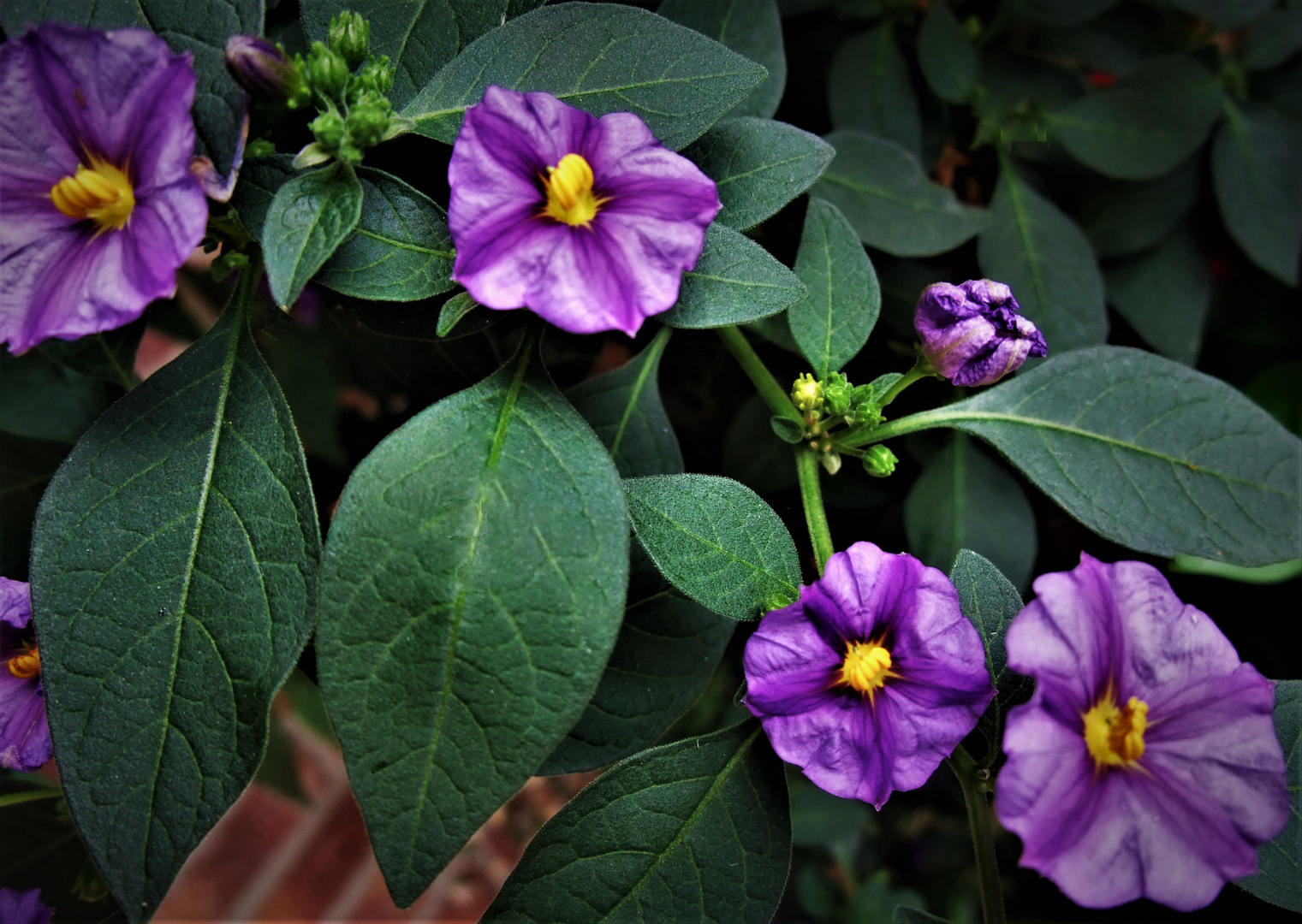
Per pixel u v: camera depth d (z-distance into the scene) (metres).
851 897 0.28
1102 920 0.22
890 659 0.15
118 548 0.14
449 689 0.13
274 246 0.14
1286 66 0.23
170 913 0.33
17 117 0.14
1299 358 0.24
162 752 0.14
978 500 0.19
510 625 0.14
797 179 0.15
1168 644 0.14
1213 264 0.24
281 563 0.14
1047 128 0.21
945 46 0.20
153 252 0.13
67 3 0.15
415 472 0.14
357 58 0.15
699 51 0.15
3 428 0.19
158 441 0.15
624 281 0.14
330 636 0.13
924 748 0.14
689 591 0.14
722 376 0.21
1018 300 0.20
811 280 0.17
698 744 0.15
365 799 0.13
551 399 0.15
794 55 0.21
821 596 0.14
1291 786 0.15
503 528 0.14
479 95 0.15
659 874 0.15
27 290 0.14
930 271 0.20
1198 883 0.13
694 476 0.15
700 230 0.14
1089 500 0.16
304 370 0.22
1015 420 0.17
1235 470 0.17
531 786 0.35
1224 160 0.21
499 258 0.14
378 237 0.15
